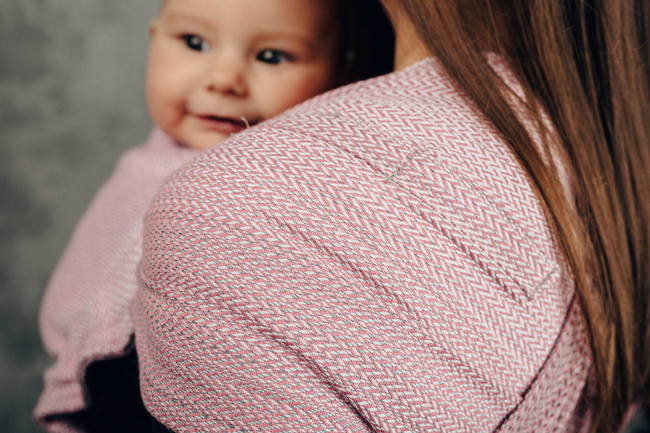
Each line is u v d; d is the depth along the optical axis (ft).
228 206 0.99
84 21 4.63
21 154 4.69
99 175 4.99
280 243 0.97
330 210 0.98
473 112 1.15
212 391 0.97
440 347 1.00
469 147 1.08
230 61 1.73
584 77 1.31
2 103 4.54
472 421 1.06
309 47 1.81
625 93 1.34
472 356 1.03
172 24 1.78
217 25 1.72
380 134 1.04
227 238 0.98
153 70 1.85
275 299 0.96
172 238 1.01
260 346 0.95
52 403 1.91
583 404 1.46
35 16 4.49
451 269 1.01
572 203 1.27
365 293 0.97
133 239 1.61
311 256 0.97
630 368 1.38
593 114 1.31
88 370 1.60
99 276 1.63
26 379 4.94
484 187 1.05
